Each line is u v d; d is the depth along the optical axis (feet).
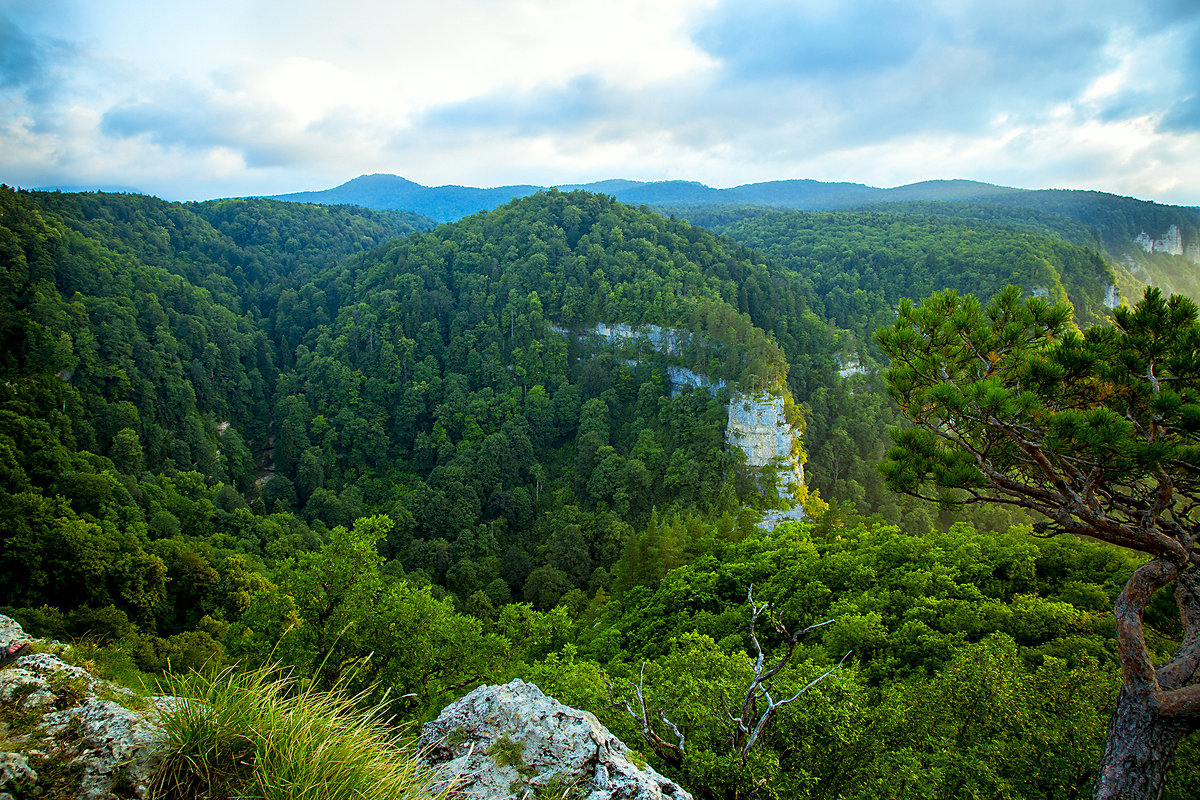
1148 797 29.55
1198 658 30.55
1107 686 48.67
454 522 278.26
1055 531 34.96
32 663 18.26
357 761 15.89
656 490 295.89
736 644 91.35
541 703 23.09
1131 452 30.01
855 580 104.99
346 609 60.59
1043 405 36.19
